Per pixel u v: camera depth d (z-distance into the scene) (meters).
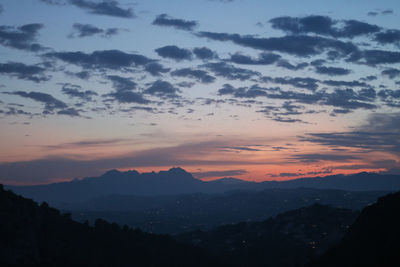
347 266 54.47
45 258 61.94
